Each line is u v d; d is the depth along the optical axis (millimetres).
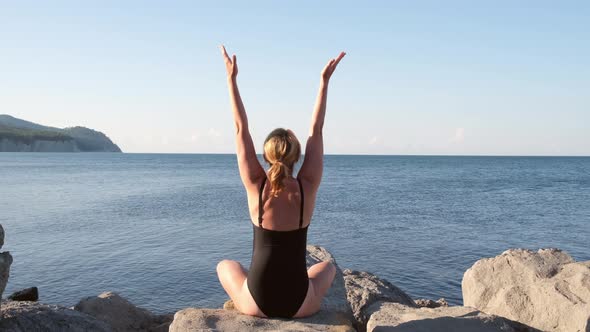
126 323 6992
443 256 19500
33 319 4832
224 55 3963
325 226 27125
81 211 32844
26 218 29172
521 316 6004
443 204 39531
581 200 43750
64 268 16781
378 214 32625
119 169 111438
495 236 24266
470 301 6871
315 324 3973
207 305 13219
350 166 156625
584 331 5277
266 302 3996
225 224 27391
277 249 3891
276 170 3691
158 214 31656
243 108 3928
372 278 8117
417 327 4461
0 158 185750
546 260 6688
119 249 20141
